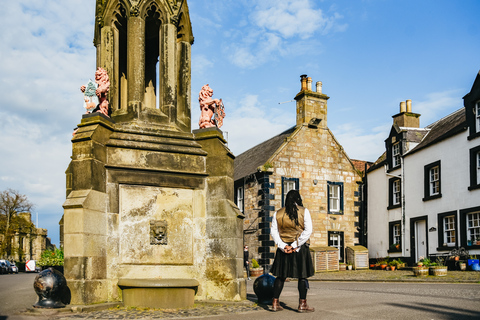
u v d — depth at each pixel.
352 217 26.44
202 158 8.66
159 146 8.23
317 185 25.75
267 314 6.27
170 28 8.97
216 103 9.13
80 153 7.43
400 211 25.84
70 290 6.87
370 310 6.45
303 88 26.80
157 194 8.14
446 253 21.72
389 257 26.52
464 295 8.70
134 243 7.78
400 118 27.45
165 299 7.13
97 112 7.76
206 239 8.37
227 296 8.03
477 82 20.42
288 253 6.35
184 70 9.43
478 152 20.45
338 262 24.16
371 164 32.41
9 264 40.66
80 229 6.93
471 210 20.38
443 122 25.91
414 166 24.83
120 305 7.21
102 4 9.03
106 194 7.65
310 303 7.59
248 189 26.12
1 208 54.97
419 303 7.23
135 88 8.55
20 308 6.70
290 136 25.53
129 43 8.65
